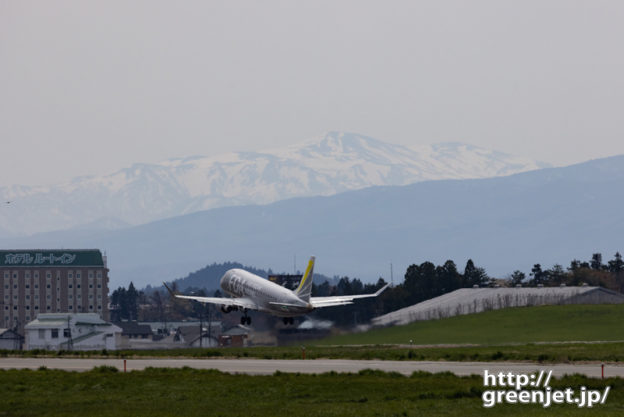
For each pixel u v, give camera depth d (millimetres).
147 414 131000
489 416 128375
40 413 133500
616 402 140250
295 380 164750
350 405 137750
